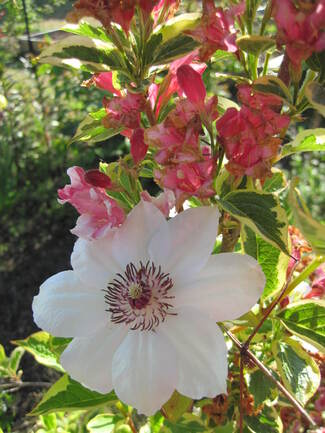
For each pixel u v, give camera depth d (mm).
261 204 235
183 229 244
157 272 248
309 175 1115
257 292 236
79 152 1211
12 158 1173
